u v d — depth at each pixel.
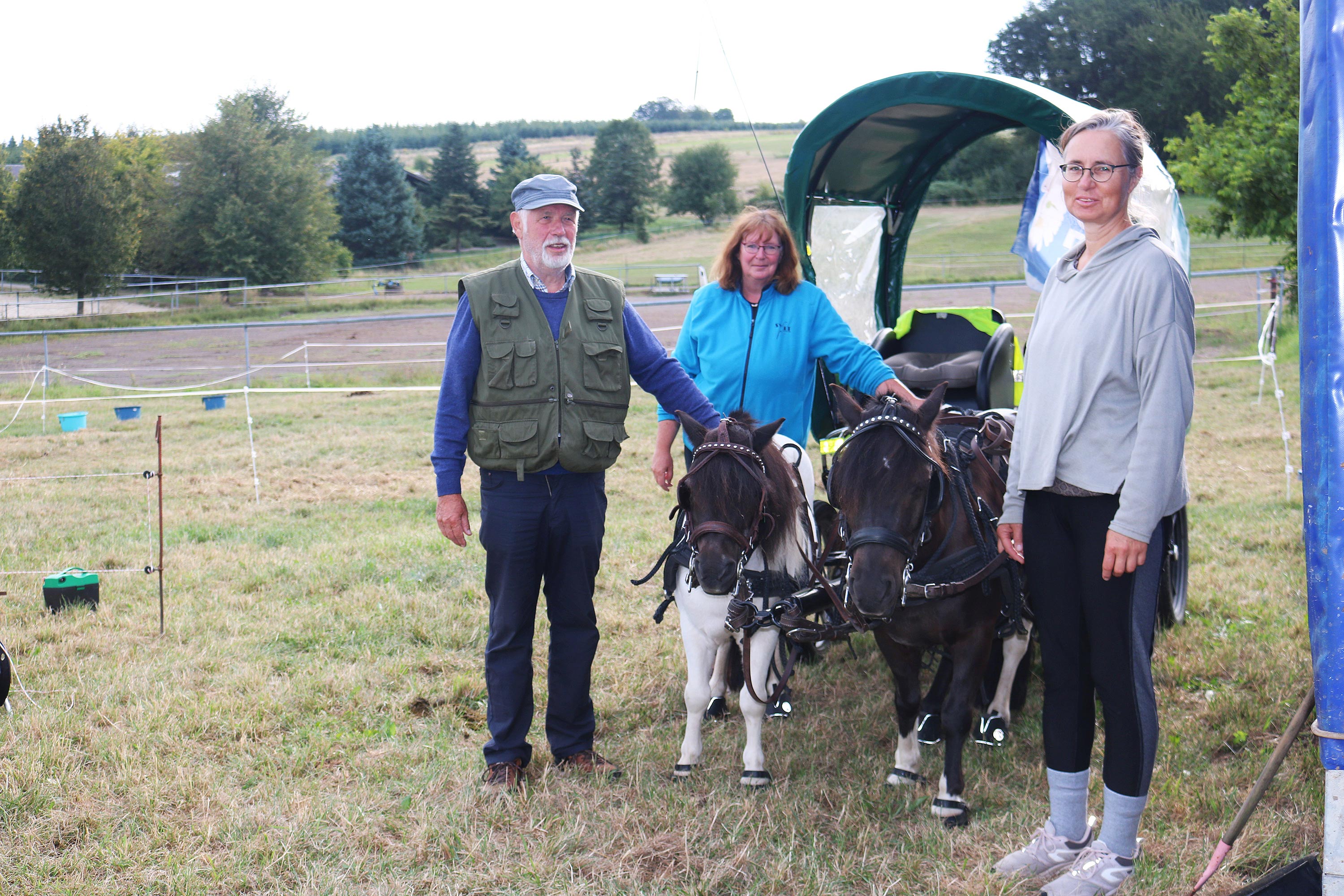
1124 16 45.50
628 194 63.56
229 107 44.66
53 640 5.02
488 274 3.42
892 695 4.33
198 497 8.57
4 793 3.34
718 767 3.68
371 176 58.12
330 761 3.76
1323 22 1.98
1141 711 2.63
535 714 4.18
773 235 3.90
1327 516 2.04
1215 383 13.57
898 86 4.98
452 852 3.09
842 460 3.05
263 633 5.11
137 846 3.09
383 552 6.66
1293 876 2.44
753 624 3.39
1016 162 47.53
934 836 3.12
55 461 10.15
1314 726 2.12
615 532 7.02
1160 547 2.65
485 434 3.38
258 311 33.12
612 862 3.01
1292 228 14.47
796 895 2.86
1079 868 2.70
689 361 4.26
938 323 5.62
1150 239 2.53
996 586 3.28
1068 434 2.60
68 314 33.41
